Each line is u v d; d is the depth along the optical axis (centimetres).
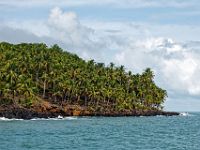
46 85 17950
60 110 16162
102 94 18162
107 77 19650
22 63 17338
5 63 16138
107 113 18012
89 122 13612
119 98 19025
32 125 11269
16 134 8675
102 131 10388
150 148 7019
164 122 15662
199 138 9100
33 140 7656
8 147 6575
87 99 18788
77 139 8188
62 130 10169
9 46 19750
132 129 11456
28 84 15525
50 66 17950
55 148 6669
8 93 14750
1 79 14775
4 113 13588
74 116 16650
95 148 6844
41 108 15325
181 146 7388
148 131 10956
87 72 19138
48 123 12306
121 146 7206
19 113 13850
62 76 17212
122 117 18138
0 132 9031
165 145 7519
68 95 17512
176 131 11250
